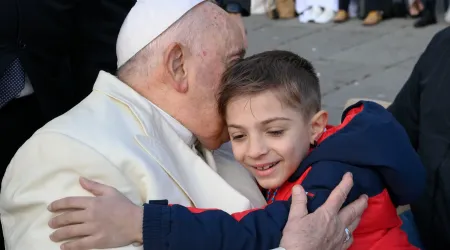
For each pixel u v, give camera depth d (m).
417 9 7.46
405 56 6.46
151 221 1.59
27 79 2.36
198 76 1.89
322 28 7.58
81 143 1.74
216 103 1.92
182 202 1.81
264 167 1.82
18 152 1.80
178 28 1.86
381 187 1.83
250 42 7.31
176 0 1.88
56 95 2.45
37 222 1.67
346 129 1.83
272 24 7.93
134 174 1.76
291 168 1.82
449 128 2.15
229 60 1.92
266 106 1.76
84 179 1.67
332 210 1.70
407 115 2.37
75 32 2.53
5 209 1.79
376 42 6.92
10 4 2.24
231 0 3.11
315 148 1.83
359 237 1.84
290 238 1.63
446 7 7.45
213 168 2.04
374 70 6.17
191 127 1.95
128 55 1.91
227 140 2.03
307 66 1.87
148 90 1.92
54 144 1.74
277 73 1.77
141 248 1.62
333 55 6.66
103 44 2.59
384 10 7.48
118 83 1.91
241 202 1.89
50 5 2.34
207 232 1.60
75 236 1.60
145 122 1.85
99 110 1.85
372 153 1.79
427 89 2.22
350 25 7.57
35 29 2.31
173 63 1.87
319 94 1.88
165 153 1.83
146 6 1.90
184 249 1.58
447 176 2.13
